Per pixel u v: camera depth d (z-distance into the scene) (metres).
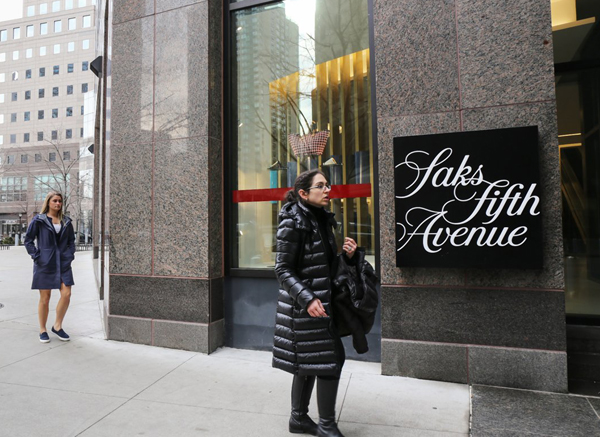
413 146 3.68
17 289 8.88
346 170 4.64
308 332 2.39
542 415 2.92
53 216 4.88
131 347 4.65
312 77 4.88
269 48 5.04
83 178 38.84
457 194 3.54
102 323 5.77
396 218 3.70
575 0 4.16
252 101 5.03
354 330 2.49
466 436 2.64
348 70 4.71
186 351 4.53
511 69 3.53
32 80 69.94
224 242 4.85
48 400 3.20
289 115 4.94
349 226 4.56
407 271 3.74
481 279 3.55
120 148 4.97
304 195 2.54
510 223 3.39
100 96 10.23
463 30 3.67
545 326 3.38
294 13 4.98
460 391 3.40
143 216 4.81
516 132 3.40
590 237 4.10
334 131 4.73
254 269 4.70
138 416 2.94
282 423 2.83
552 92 3.42
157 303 4.70
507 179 3.41
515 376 3.43
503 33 3.55
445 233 3.56
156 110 4.84
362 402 3.19
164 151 4.77
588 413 2.96
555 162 3.38
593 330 3.79
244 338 4.70
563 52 4.18
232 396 3.31
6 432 2.69
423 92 3.76
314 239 2.47
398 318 3.76
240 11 5.10
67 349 4.54
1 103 70.94
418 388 3.47
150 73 4.89
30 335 5.08
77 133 67.38
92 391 3.39
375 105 4.31
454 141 3.56
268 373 3.86
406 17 3.84
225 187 4.90
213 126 4.71
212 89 4.71
